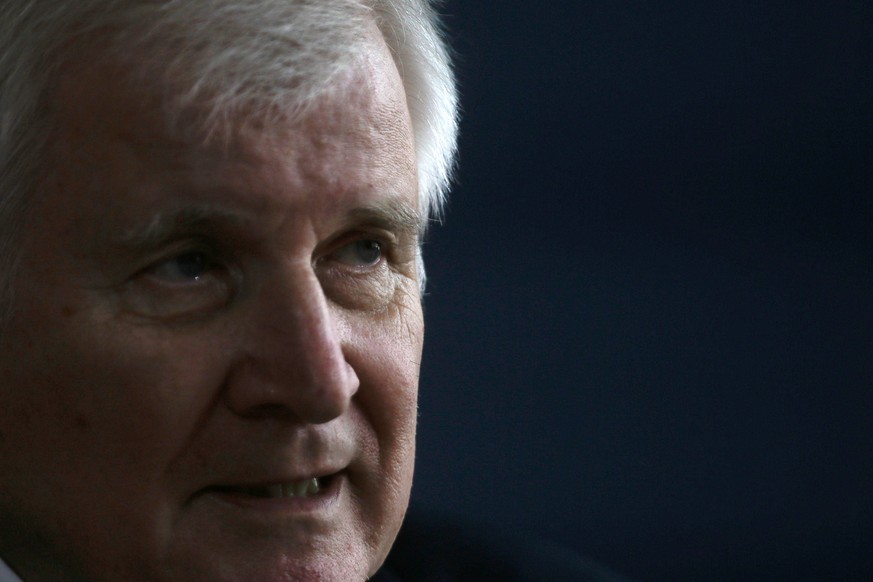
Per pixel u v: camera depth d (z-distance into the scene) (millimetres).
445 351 7785
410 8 3154
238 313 2557
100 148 2467
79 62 2473
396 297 2875
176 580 2600
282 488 2676
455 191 8242
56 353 2521
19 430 2596
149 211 2451
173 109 2451
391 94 2756
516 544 4094
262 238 2520
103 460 2551
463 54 8289
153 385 2512
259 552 2629
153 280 2531
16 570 2738
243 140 2480
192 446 2564
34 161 2500
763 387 7773
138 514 2566
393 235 2803
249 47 2494
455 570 3957
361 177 2627
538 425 7469
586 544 6902
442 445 7332
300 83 2537
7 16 2506
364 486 2809
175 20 2469
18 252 2533
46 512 2617
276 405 2562
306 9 2582
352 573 2742
